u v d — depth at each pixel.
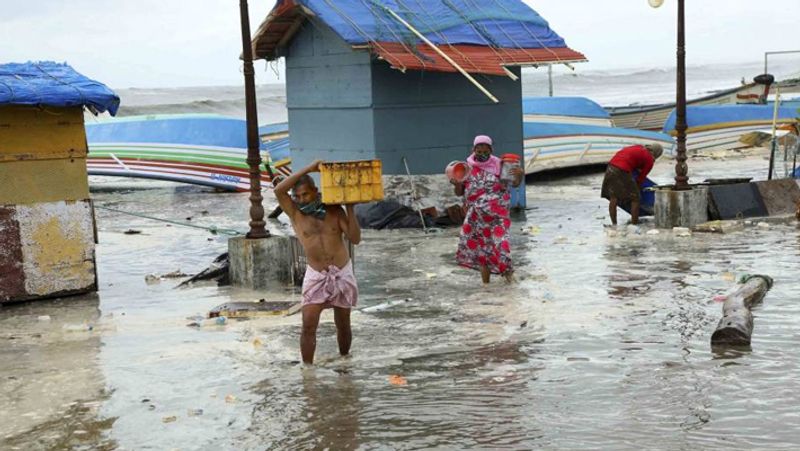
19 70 11.92
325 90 17.98
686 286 10.93
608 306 10.10
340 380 7.93
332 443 6.56
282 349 8.91
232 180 25.28
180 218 20.05
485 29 18.22
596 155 26.69
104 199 24.41
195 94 121.38
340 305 8.38
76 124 11.88
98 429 6.95
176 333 9.70
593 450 6.24
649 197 16.61
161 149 25.86
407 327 9.58
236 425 6.96
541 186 24.39
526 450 6.30
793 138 21.42
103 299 11.79
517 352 8.54
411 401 7.34
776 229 14.97
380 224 16.91
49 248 11.82
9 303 11.61
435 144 17.77
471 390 7.55
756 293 10.02
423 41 17.20
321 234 8.34
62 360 8.82
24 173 11.62
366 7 17.33
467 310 10.21
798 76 34.97
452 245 14.77
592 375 7.79
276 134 25.27
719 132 31.12
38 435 6.86
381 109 17.19
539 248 14.07
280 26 18.08
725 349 8.34
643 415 6.83
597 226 16.27
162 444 6.63
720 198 15.81
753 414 6.75
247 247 12.12
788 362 7.90
